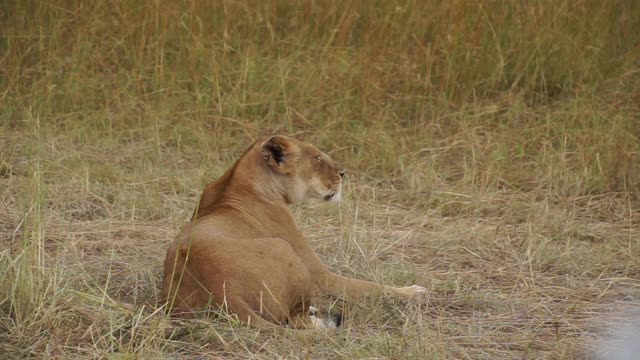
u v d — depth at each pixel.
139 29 15.09
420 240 10.88
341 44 15.25
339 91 14.53
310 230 11.03
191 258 8.19
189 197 11.99
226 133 13.95
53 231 10.57
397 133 13.99
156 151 13.20
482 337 8.45
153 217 11.37
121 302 8.80
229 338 7.86
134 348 7.71
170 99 14.38
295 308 8.44
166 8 15.15
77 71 14.70
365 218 11.55
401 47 15.14
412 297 9.20
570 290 9.74
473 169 12.77
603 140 13.47
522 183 12.88
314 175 9.46
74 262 9.52
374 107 14.42
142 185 12.11
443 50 14.88
